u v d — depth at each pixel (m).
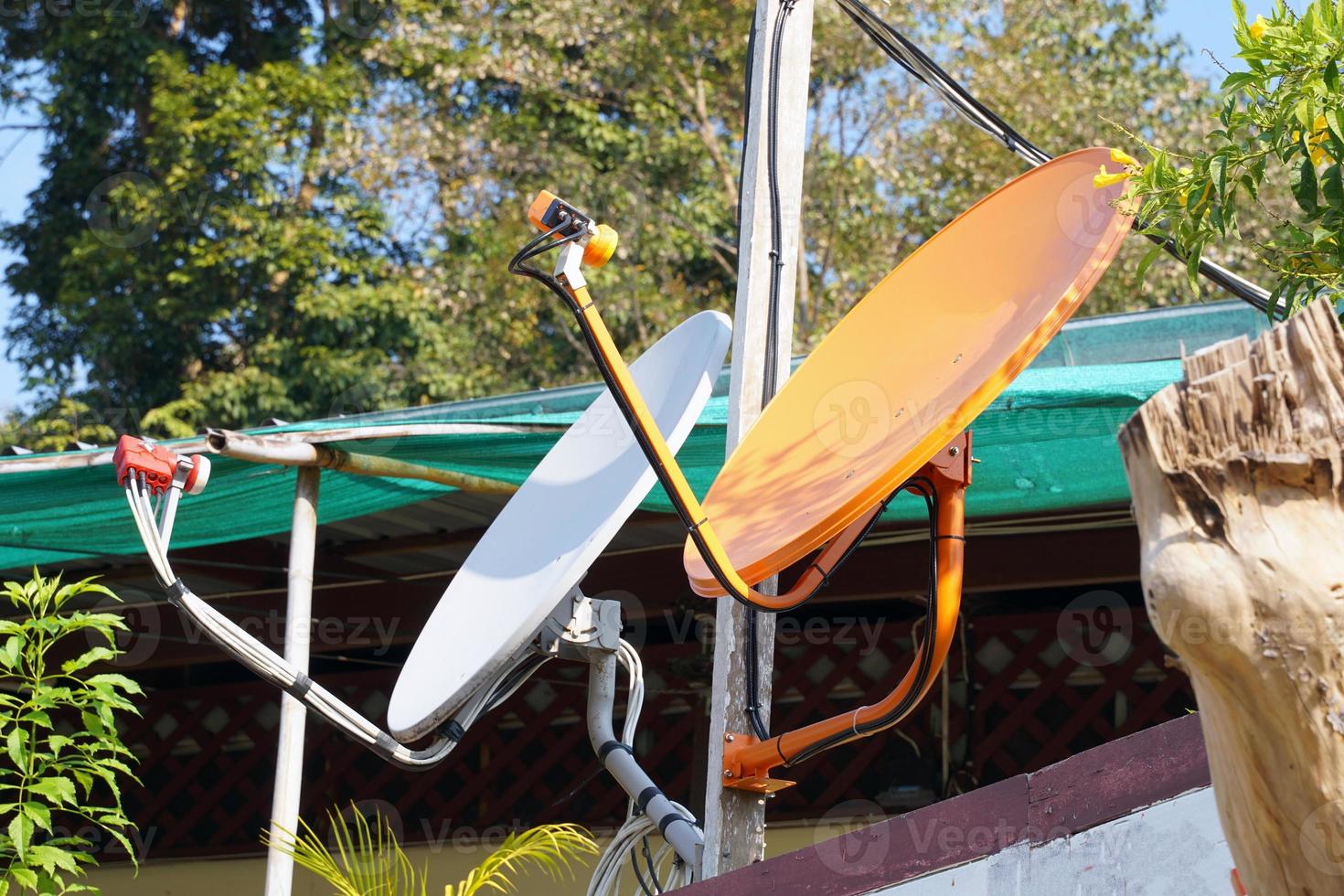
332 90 11.65
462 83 12.48
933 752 4.93
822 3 10.56
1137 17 11.35
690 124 12.17
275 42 12.99
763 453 2.40
